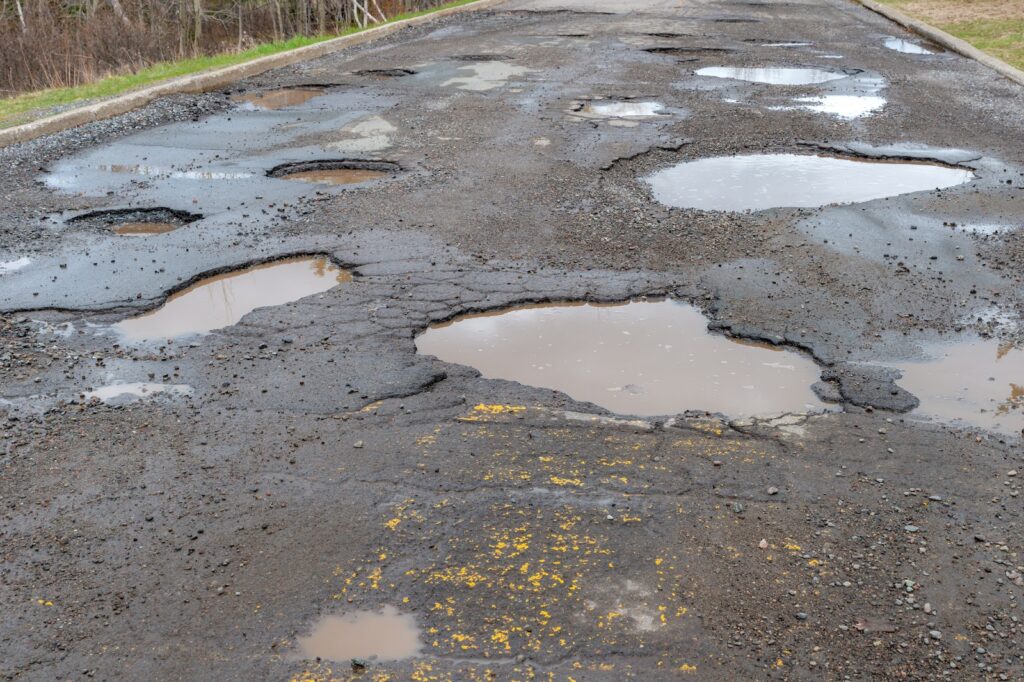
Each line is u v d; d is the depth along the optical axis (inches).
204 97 549.3
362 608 147.3
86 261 298.7
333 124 479.8
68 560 160.2
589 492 176.1
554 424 199.5
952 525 165.9
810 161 400.5
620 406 207.3
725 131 448.5
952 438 193.0
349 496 176.2
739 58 660.1
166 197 363.3
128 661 137.4
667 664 134.6
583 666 134.3
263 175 393.4
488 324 249.6
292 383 218.5
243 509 173.2
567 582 151.9
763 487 177.3
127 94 545.6
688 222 322.7
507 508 171.5
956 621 142.9
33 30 798.5
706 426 198.2
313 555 159.8
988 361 224.7
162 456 191.5
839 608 145.9
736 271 280.1
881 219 323.3
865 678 132.0
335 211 343.0
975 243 301.6
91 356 235.0
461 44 748.6
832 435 194.4
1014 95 531.8
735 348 234.4
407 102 529.3
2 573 157.2
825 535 163.3
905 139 430.9
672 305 260.2
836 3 1031.0
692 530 164.7
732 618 144.0
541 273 280.4
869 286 268.2
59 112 505.0
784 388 214.5
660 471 182.7
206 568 157.2
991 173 379.2
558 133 449.4
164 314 261.1
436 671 133.6
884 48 711.7
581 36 773.9
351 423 201.3
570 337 241.3
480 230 318.7
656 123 466.6
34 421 205.6
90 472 186.7
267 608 147.6
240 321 252.8
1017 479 179.2
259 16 1245.7
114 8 1103.0
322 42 746.8
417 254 297.7
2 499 178.5
